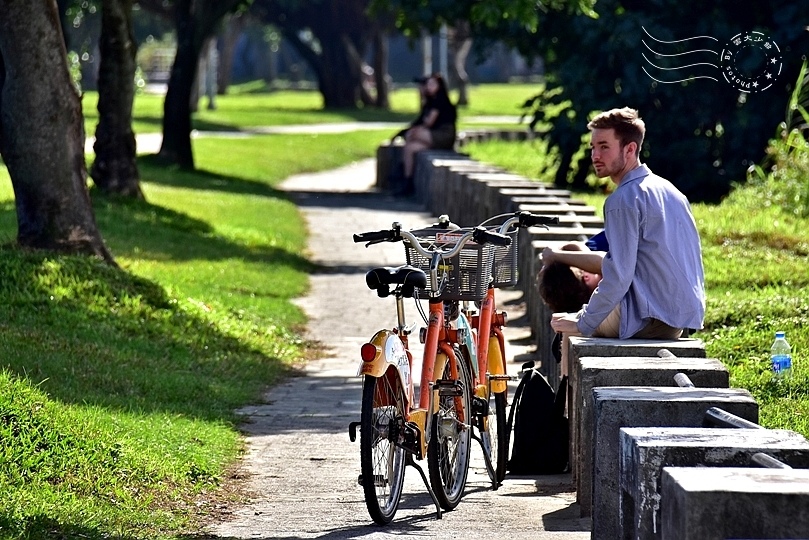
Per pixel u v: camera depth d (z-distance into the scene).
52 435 18.91
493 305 20.08
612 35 64.12
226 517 17.84
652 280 18.17
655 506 11.51
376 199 78.88
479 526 17.36
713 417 13.85
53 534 15.55
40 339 26.88
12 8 33.22
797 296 32.62
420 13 70.06
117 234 48.16
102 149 57.53
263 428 24.66
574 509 18.41
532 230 36.59
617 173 18.64
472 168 62.34
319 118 155.88
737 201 55.69
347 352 34.50
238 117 148.88
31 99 33.81
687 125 66.12
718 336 28.88
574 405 19.70
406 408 17.48
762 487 9.69
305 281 46.72
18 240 34.62
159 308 33.00
